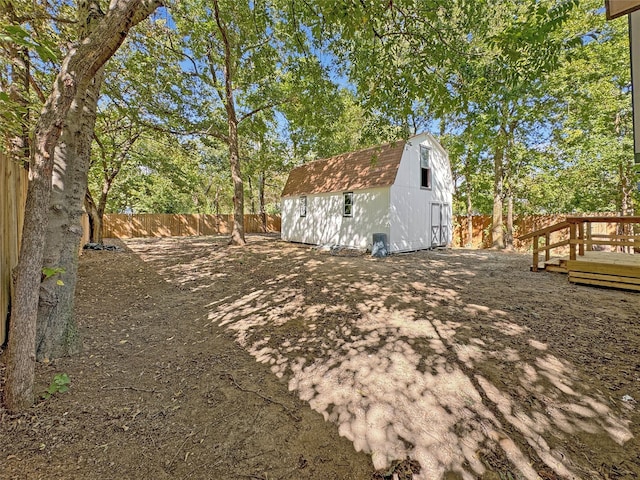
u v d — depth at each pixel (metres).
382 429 2.11
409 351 3.24
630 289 5.48
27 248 2.15
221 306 4.81
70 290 3.04
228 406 2.36
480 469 1.78
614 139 11.30
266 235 20.86
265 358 3.14
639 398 2.38
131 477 1.69
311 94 7.30
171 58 9.41
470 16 4.30
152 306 4.76
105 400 2.36
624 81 11.04
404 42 4.87
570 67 10.70
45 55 2.09
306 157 21.59
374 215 11.80
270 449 1.94
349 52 5.55
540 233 7.35
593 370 2.80
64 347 2.97
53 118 2.11
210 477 1.72
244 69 10.37
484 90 4.58
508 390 2.53
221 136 12.28
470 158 15.01
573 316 4.19
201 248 12.00
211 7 8.88
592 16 10.27
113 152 11.61
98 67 2.23
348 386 2.63
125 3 2.17
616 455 1.85
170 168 14.74
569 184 13.98
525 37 3.63
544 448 1.92
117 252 10.38
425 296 5.27
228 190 32.72
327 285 6.07
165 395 2.48
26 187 3.77
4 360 2.66
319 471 1.78
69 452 1.82
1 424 1.96
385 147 12.27
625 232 12.95
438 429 2.10
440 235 14.09
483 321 4.04
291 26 5.73
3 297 2.95
